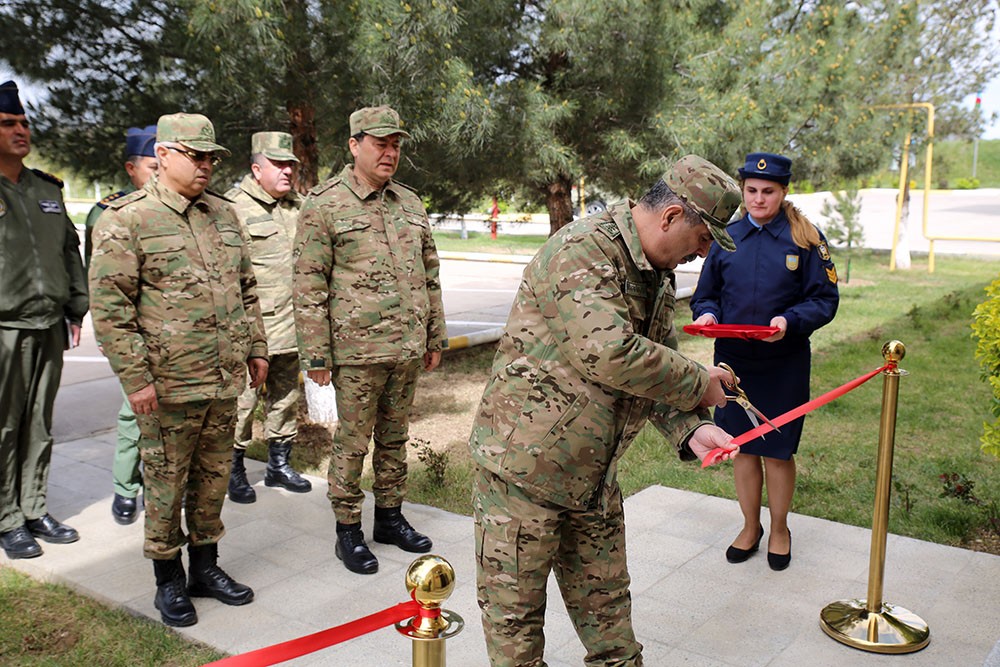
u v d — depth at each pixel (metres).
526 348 2.34
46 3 5.63
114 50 6.03
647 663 3.18
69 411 7.16
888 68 13.48
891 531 4.47
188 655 3.28
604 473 2.41
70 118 6.01
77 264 4.61
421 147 6.64
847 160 13.88
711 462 2.31
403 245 4.13
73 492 5.11
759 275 3.83
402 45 5.70
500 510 2.41
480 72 7.36
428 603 1.80
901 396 7.49
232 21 5.21
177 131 3.44
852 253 20.05
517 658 2.47
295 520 4.68
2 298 4.08
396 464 4.28
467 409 7.18
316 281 3.99
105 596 3.74
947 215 31.56
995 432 3.91
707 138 7.82
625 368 2.18
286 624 3.52
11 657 3.27
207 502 3.70
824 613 3.48
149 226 3.41
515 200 10.30
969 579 3.87
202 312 3.52
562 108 7.33
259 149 5.09
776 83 9.04
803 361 3.86
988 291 3.90
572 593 2.57
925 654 3.25
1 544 4.20
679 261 2.38
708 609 3.61
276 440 5.18
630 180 8.83
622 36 7.62
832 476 5.40
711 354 9.45
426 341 4.28
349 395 4.01
